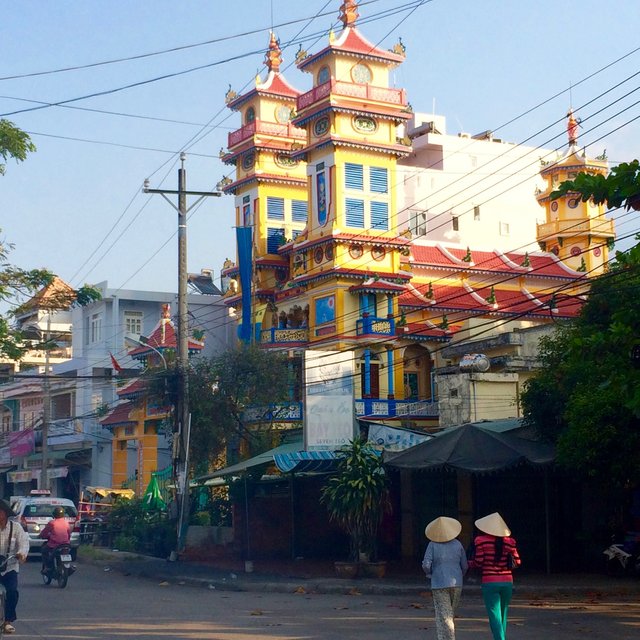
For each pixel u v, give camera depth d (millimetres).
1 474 70250
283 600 21641
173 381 37219
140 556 35469
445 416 33812
